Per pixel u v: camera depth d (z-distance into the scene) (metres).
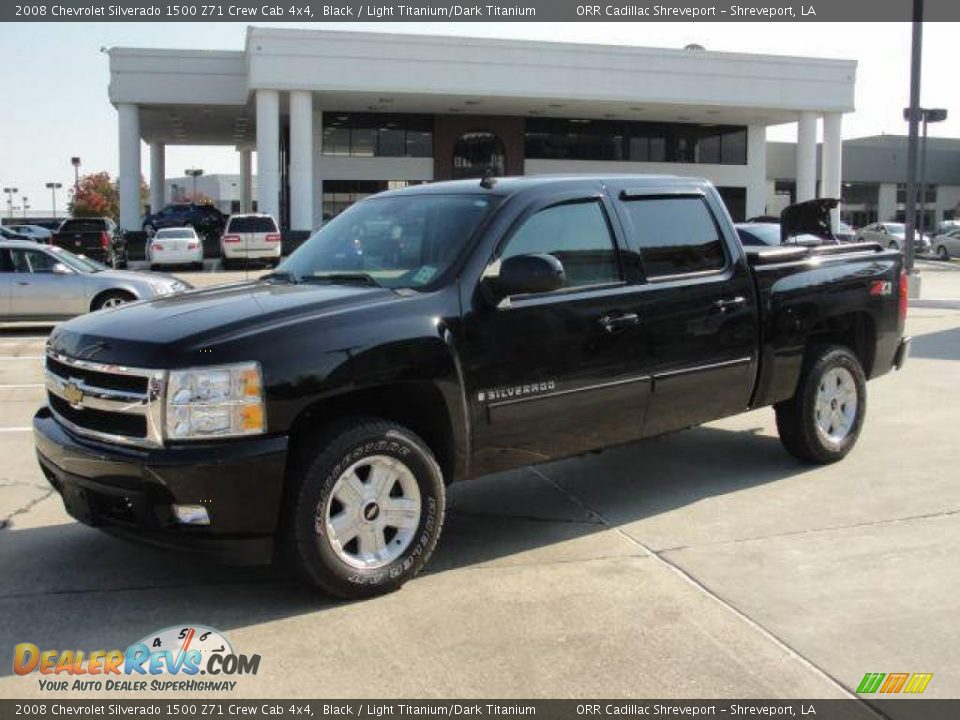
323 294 4.59
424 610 4.25
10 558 4.92
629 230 5.38
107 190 85.75
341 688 3.57
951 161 70.31
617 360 5.18
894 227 44.28
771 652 3.83
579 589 4.48
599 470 6.62
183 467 3.91
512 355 4.75
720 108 37.94
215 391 3.97
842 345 6.67
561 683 3.59
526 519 5.57
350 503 4.29
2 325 16.78
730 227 5.92
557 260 4.67
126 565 4.82
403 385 4.42
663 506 5.77
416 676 3.65
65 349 4.46
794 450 6.50
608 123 42.34
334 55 33.12
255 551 4.10
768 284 6.02
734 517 5.52
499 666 3.73
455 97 35.09
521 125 41.25
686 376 5.53
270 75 32.81
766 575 4.62
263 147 33.34
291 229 33.78
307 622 4.12
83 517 4.37
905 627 4.04
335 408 4.39
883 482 6.18
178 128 46.53
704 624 4.08
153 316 4.44
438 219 5.05
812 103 38.00
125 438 4.11
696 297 5.57
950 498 5.82
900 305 7.03
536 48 34.59
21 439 7.60
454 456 4.64
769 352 6.01
